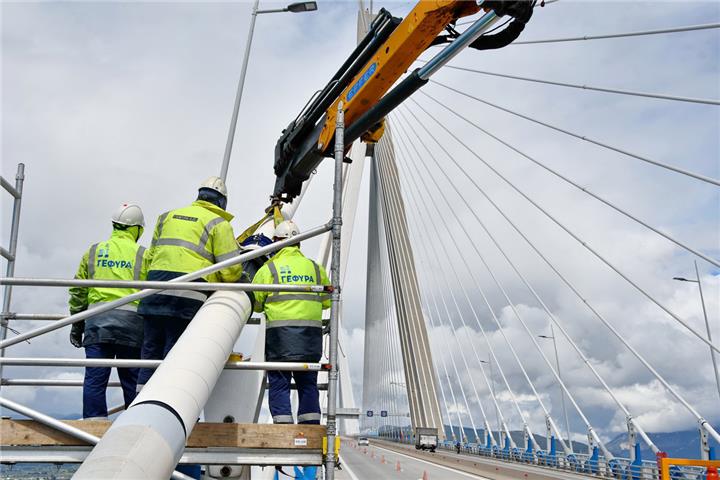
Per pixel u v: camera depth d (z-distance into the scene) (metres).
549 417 32.62
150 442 2.92
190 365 3.55
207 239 4.66
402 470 30.09
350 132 10.39
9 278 4.07
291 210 13.14
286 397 5.07
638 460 21.83
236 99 12.98
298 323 5.10
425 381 56.09
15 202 5.07
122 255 5.05
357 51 10.43
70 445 3.96
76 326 5.43
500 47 8.10
